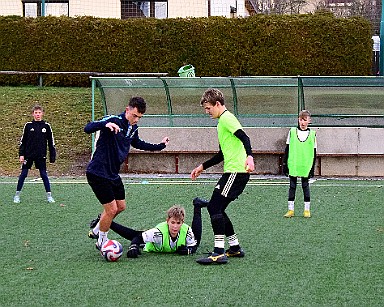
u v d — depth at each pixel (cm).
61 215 1237
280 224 1149
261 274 811
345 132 1861
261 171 1892
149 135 1939
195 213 959
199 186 1627
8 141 2144
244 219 1196
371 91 1870
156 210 1291
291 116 1917
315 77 1866
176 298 708
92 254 920
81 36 2769
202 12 3152
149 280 781
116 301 697
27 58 2798
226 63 2716
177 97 1950
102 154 866
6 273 815
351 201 1399
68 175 1869
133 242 911
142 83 1941
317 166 1870
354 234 1062
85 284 763
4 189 1577
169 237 918
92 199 1427
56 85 2808
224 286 755
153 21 2742
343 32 2683
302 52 2694
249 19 2703
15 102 2458
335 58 2694
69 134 2208
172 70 2734
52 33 2781
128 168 1928
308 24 2686
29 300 702
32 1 3259
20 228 1115
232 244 897
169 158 1925
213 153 1905
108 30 2758
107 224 878
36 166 1384
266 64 2702
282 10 5088
